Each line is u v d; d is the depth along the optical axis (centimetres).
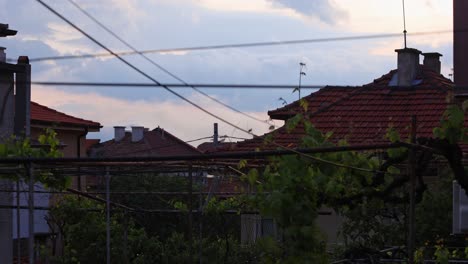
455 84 1439
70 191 1745
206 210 1950
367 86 2892
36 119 4153
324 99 3020
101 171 1537
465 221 1149
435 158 1559
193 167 1549
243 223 2267
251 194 1171
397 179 1128
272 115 2892
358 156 1116
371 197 1139
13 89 1995
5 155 1438
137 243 2309
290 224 1069
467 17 1442
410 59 3027
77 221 2297
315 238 1070
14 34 2006
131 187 2980
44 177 1466
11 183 1808
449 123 1052
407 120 2811
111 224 2302
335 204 1133
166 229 2494
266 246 1091
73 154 4419
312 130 1109
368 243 1895
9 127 1980
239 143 2809
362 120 2830
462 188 1091
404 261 1283
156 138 6081
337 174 1110
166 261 2298
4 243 1883
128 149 5919
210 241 2327
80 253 2302
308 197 1085
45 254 2508
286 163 1074
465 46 1438
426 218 1861
